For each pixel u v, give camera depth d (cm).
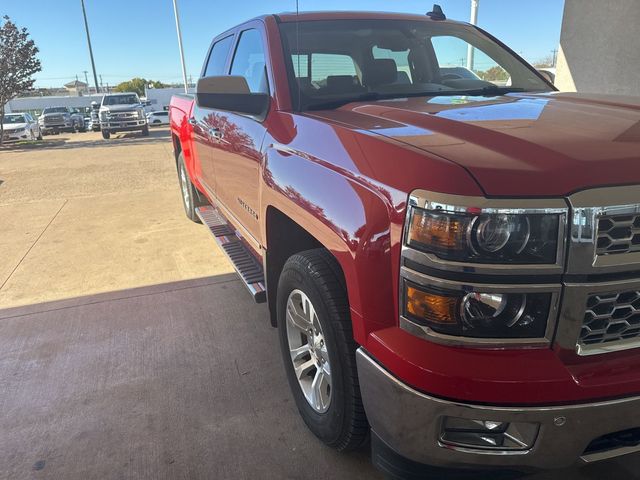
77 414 268
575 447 153
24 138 2342
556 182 143
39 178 1009
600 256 143
